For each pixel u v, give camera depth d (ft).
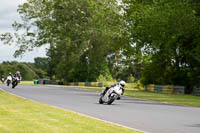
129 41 490.49
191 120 148.66
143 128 120.57
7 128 100.63
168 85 480.23
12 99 226.58
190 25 378.32
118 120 141.69
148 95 380.99
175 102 274.77
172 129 120.26
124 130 106.11
